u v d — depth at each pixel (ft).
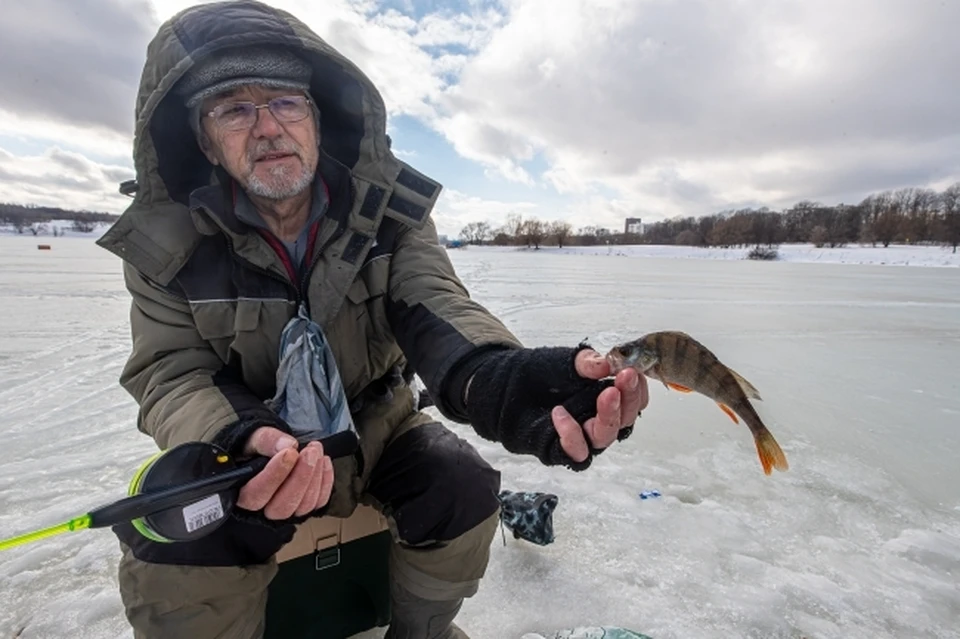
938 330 28.12
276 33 5.27
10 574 7.51
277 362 5.68
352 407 6.16
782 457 4.78
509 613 6.93
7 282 41.27
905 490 10.45
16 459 11.03
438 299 5.65
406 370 6.68
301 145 5.46
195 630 4.71
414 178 6.17
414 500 5.50
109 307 29.58
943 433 13.33
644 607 7.06
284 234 5.85
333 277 5.66
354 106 5.88
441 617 5.89
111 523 3.42
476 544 5.65
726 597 7.29
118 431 12.48
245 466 4.03
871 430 13.51
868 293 49.52
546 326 27.40
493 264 92.99
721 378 4.65
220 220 5.33
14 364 17.90
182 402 4.90
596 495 9.89
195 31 5.17
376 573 6.42
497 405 4.46
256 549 4.91
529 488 10.14
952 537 8.87
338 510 5.77
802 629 6.82
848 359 21.30
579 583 7.48
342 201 5.79
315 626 6.13
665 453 11.99
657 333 4.50
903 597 7.43
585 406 4.12
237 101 5.32
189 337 5.42
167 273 5.32
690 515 9.30
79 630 6.55
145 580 4.56
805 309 36.40
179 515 3.67
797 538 8.84
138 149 5.36
